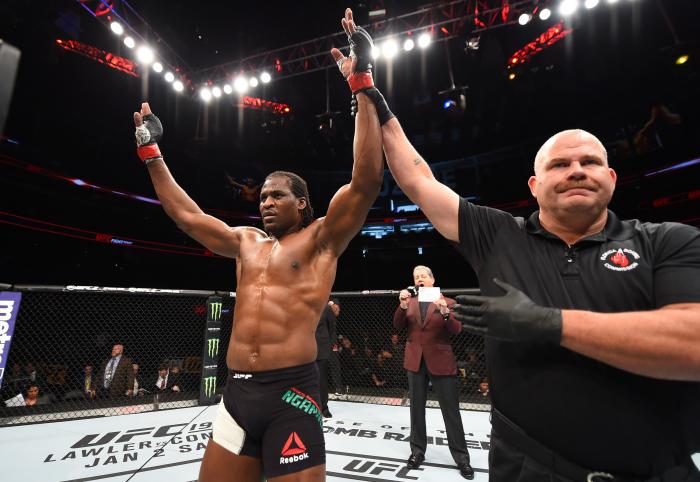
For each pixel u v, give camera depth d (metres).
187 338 9.52
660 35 14.01
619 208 16.28
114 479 2.71
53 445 3.32
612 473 0.93
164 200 2.04
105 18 10.46
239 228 2.08
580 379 0.97
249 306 1.70
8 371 6.77
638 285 1.01
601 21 13.88
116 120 16.62
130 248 16.39
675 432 0.92
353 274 21.34
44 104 14.16
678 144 14.76
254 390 1.55
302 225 1.90
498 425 1.13
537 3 9.70
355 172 1.56
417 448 3.09
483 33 11.00
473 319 1.06
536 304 1.03
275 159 22.70
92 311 8.84
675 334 0.80
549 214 1.20
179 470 2.85
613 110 16.73
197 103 18.27
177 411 4.43
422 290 3.36
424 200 1.41
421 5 11.43
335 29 13.21
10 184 13.06
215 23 12.84
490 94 18.36
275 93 18.11
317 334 4.43
